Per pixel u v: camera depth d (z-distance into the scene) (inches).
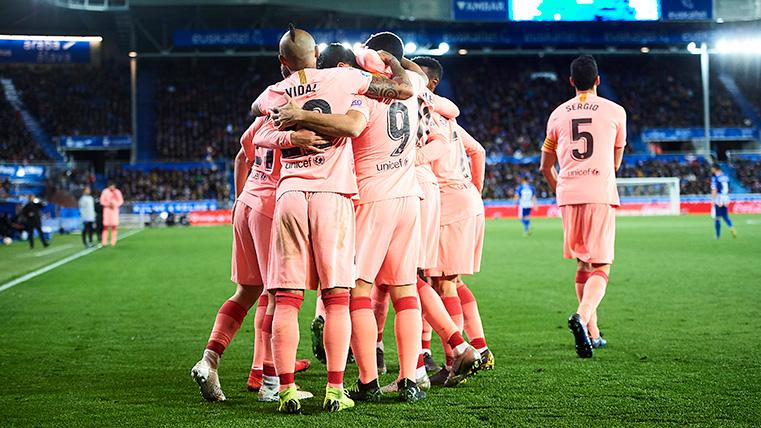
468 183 500.1
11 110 4028.1
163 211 3565.5
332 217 386.9
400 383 406.3
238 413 385.4
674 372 456.8
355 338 404.2
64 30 3973.9
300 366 500.7
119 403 410.0
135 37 4082.2
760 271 1070.4
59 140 3895.2
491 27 3998.5
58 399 419.8
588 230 558.6
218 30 3826.3
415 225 418.9
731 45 3907.5
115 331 675.4
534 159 4160.9
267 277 412.5
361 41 3850.9
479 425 349.7
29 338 639.8
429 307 438.6
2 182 3043.8
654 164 4008.4
